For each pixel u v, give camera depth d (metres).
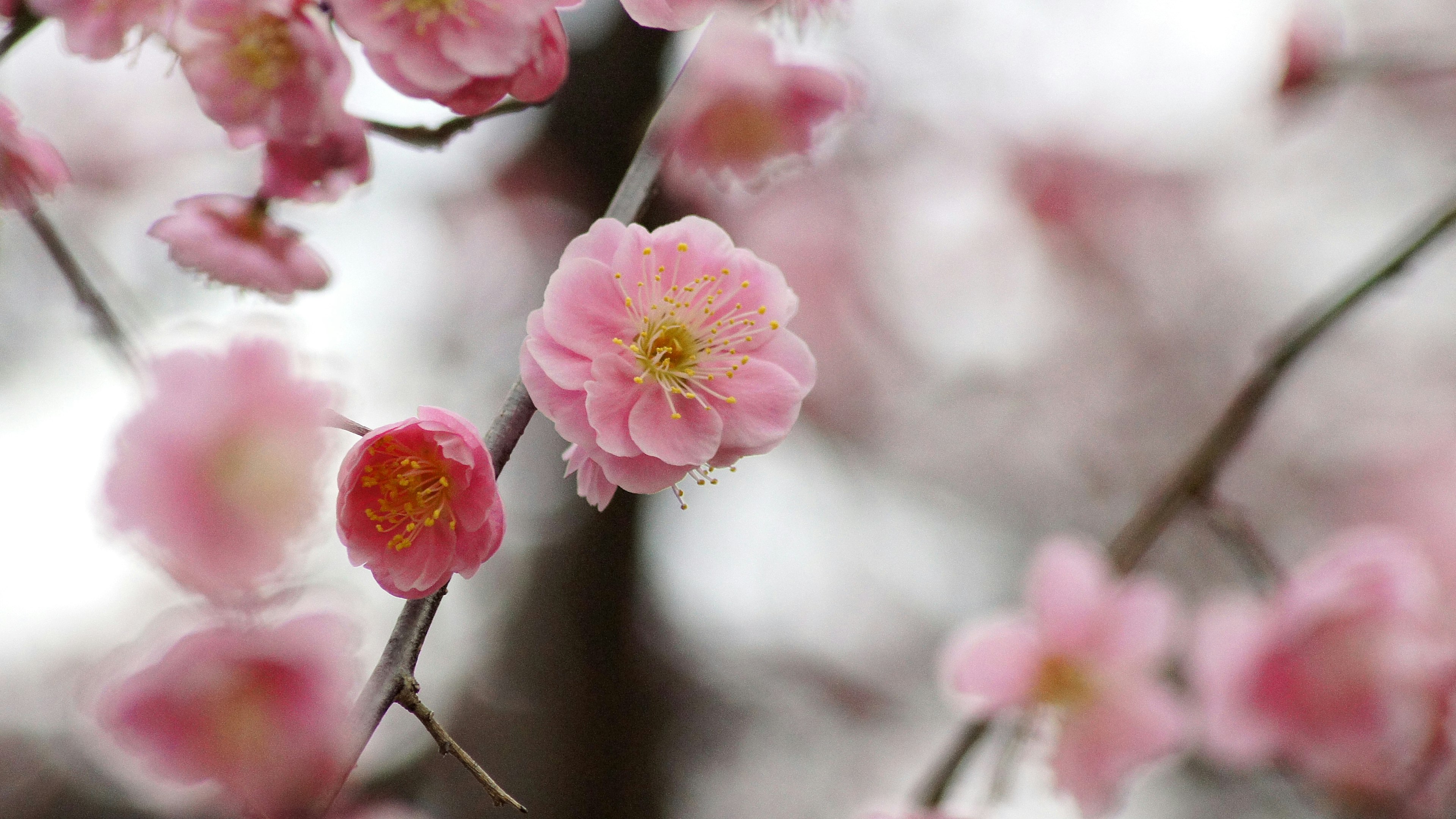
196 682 1.51
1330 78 3.21
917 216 5.50
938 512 5.70
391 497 1.48
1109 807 2.52
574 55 4.59
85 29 1.58
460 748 1.34
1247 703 2.48
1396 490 4.64
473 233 5.27
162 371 1.52
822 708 5.58
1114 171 5.41
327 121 1.62
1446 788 2.40
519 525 5.25
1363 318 5.32
